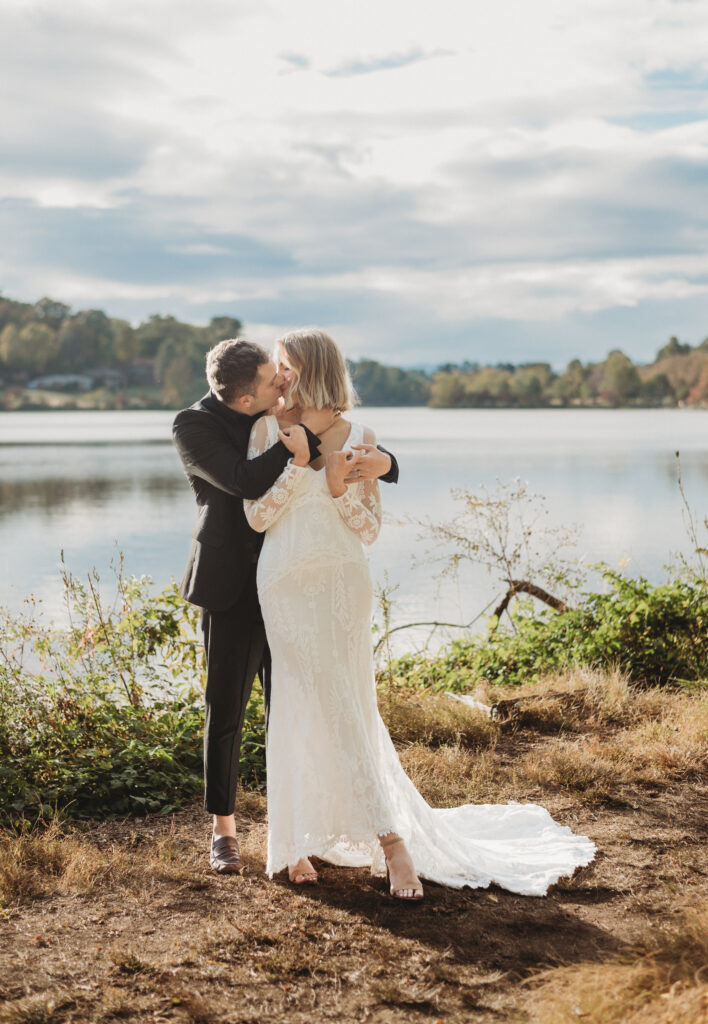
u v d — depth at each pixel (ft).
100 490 96.78
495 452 146.92
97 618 17.76
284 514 10.23
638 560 40.65
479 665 22.00
